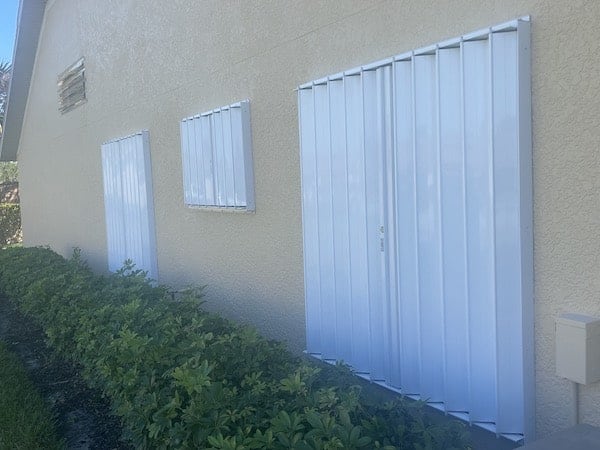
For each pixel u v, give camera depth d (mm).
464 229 3240
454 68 3293
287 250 4930
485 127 3146
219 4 5613
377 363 3949
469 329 3258
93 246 10039
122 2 7840
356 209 4039
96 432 4484
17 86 13664
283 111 4832
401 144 3641
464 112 3207
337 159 4188
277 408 3064
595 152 2729
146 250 7543
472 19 3236
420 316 3545
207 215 6152
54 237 12789
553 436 2637
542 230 2967
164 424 3150
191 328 4215
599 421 2793
